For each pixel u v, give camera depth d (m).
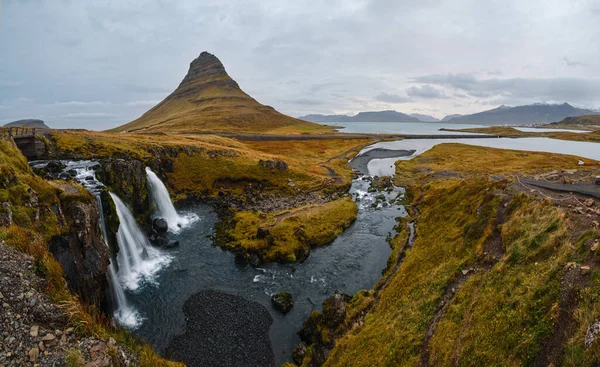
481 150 140.12
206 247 49.59
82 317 15.23
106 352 14.16
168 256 46.47
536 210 27.09
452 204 46.47
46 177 45.38
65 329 14.43
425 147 177.75
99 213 37.97
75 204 29.58
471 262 27.66
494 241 28.58
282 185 82.56
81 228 28.98
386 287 34.62
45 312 14.66
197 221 61.41
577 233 20.75
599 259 16.58
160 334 30.31
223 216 62.62
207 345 29.09
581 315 14.12
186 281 39.72
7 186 23.22
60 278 17.42
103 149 69.88
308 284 38.91
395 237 50.78
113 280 36.03
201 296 36.44
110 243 38.94
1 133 51.78
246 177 83.06
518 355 15.24
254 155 99.69
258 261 43.94
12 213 21.78
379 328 25.78
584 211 23.64
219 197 74.94
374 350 23.41
